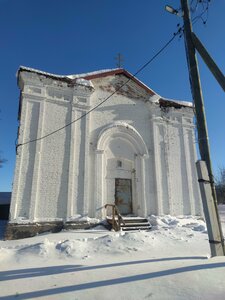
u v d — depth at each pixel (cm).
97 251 656
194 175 1633
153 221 1359
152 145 1585
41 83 1361
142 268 460
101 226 1252
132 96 1633
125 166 1512
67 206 1232
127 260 557
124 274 426
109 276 420
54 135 1318
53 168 1266
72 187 1270
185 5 709
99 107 1495
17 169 1190
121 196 1461
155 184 1503
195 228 1083
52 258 594
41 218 1174
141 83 1652
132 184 1504
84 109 1423
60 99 1392
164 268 448
